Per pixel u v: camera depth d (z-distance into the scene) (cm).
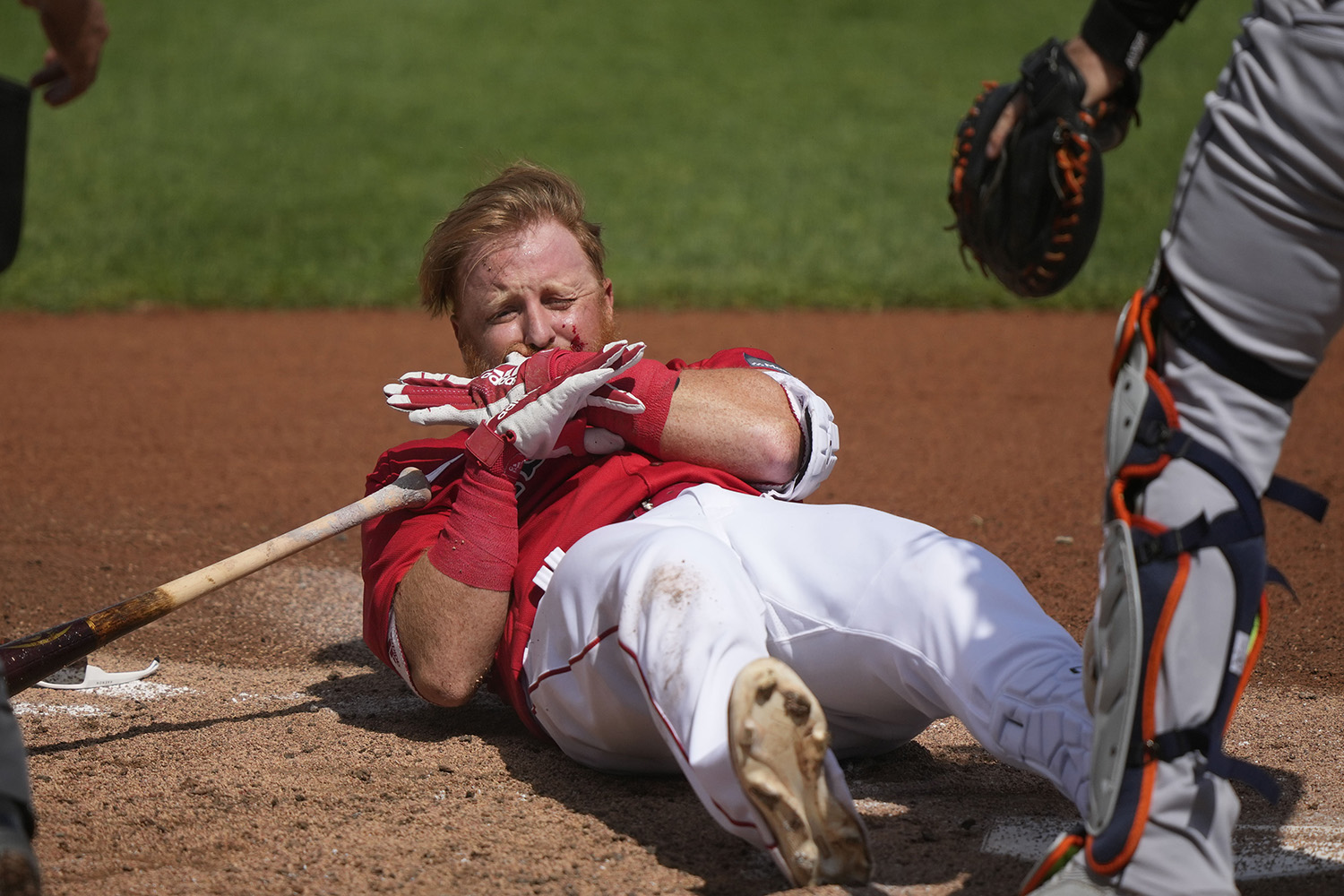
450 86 5728
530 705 924
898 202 4181
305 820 852
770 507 872
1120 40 856
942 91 5581
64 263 3634
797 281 3456
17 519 1767
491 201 1015
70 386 2642
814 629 818
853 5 6981
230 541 1684
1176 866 635
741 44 6375
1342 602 1379
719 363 1039
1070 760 695
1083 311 3225
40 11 1025
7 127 872
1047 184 867
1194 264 639
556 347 1009
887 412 2414
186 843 817
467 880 762
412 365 2816
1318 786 921
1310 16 604
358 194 4319
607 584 802
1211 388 643
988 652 741
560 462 961
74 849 809
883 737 920
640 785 912
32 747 1012
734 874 766
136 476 2031
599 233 1068
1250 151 620
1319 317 629
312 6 6969
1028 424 2322
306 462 2127
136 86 5566
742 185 4394
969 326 3109
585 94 5603
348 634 1356
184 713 1101
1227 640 643
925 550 784
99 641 958
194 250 3769
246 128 5062
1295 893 750
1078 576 1481
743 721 664
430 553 926
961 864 774
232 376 2734
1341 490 1880
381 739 1017
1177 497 643
